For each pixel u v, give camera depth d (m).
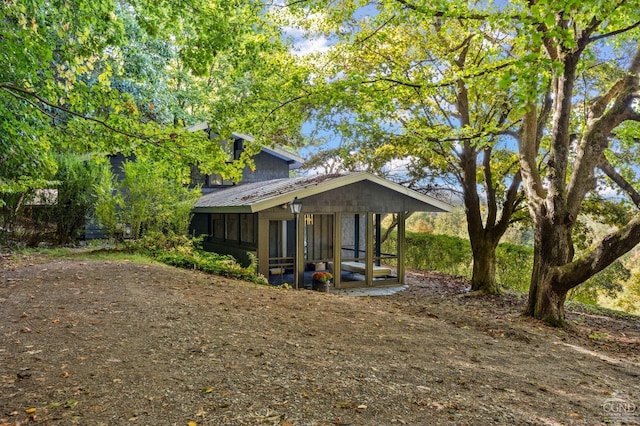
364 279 12.94
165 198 11.39
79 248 11.29
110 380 3.29
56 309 5.20
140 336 4.41
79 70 6.21
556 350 5.93
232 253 12.90
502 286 14.16
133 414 2.79
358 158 16.38
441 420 3.05
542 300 8.20
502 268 15.48
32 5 5.79
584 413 3.56
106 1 5.73
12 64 5.13
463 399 3.54
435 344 5.38
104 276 7.23
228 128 7.72
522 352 5.58
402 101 10.96
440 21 10.48
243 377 3.54
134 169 11.14
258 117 8.50
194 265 9.57
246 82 17.66
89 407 2.85
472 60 10.73
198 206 13.34
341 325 5.78
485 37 9.51
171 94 17.28
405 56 11.05
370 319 6.33
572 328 7.91
